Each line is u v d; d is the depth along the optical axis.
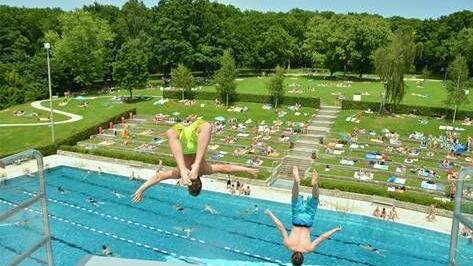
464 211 6.35
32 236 7.05
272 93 72.50
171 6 102.25
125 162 51.94
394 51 64.69
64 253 30.19
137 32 120.62
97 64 94.88
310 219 7.62
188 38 104.19
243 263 28.81
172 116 70.19
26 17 110.56
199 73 115.88
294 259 7.55
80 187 44.31
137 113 72.75
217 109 72.56
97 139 60.91
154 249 31.19
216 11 141.00
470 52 109.19
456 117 64.06
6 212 6.30
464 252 6.61
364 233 34.97
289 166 50.62
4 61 98.94
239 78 108.31
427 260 30.84
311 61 132.62
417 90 90.38
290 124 63.94
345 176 46.53
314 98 71.38
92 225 34.97
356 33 106.62
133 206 39.34
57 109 75.56
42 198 7.21
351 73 121.75
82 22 94.12
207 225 35.56
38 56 96.62
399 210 39.28
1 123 66.75
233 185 43.22
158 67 110.06
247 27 119.38
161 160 50.59
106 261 6.50
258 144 55.72
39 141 58.00
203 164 6.76
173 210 38.59
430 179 45.00
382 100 67.00
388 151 52.75
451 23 130.38
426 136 58.34
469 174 6.25
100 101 81.25
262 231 34.69
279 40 116.06
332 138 58.28
